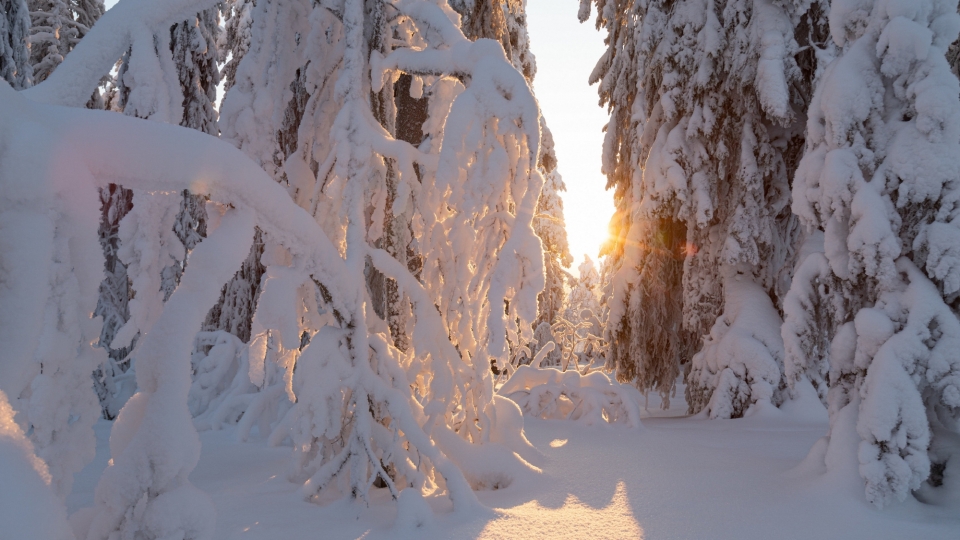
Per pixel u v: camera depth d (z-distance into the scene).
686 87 10.88
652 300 11.48
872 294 5.17
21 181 1.54
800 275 5.85
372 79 4.99
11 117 1.62
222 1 3.38
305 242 3.34
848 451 4.83
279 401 8.40
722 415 9.70
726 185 10.91
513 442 5.70
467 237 4.96
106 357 1.87
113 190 12.27
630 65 12.85
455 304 5.14
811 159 5.63
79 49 2.82
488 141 4.52
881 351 4.77
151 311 3.12
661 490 4.88
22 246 1.54
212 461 6.09
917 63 5.01
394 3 5.17
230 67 15.95
